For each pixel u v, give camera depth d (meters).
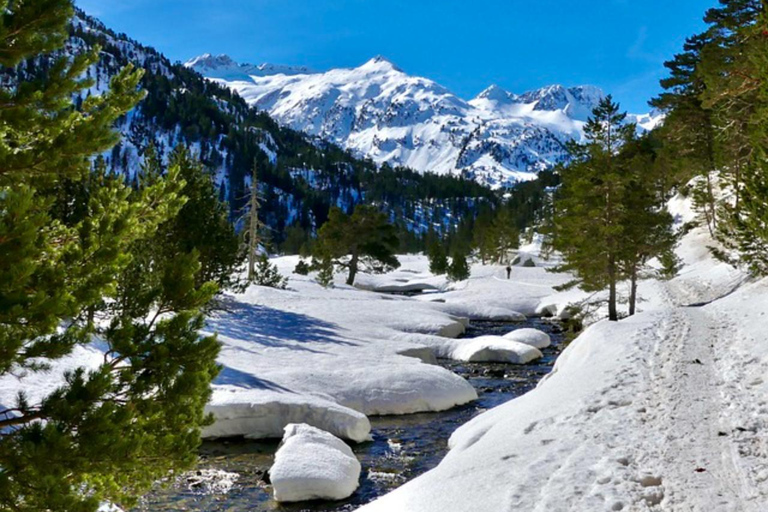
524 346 30.23
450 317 41.41
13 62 5.52
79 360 15.49
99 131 5.54
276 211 181.75
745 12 31.36
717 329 18.92
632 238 30.42
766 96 19.33
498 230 91.62
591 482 7.85
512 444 10.30
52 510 4.43
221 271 25.31
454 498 8.27
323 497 11.92
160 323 5.53
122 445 4.68
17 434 4.71
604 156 30.86
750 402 10.77
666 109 51.00
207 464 13.87
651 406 11.27
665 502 7.14
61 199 13.81
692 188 60.22
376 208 60.84
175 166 6.74
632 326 20.70
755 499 6.91
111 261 5.41
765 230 19.88
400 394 19.66
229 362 21.28
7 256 4.35
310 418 16.12
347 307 39.91
